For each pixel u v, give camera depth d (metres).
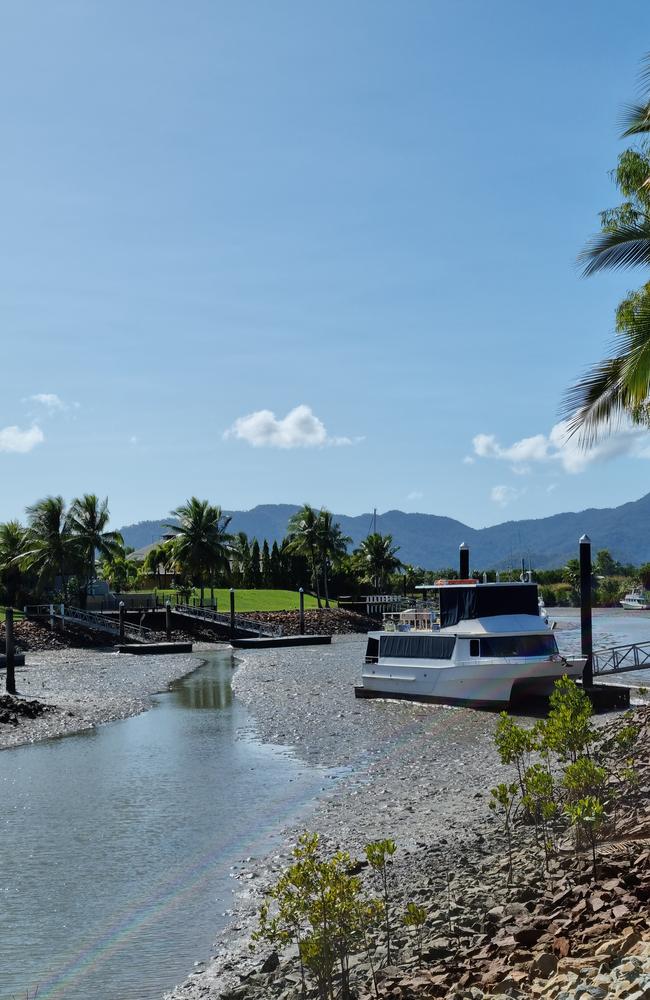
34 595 95.81
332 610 112.88
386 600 111.94
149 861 17.78
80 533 96.44
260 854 17.98
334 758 28.84
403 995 9.30
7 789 24.73
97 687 51.78
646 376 16.08
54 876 16.97
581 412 17.89
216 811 21.78
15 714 37.75
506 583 40.56
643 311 16.67
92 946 13.54
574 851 13.73
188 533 105.31
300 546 125.44
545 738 15.84
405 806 21.12
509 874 13.11
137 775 26.48
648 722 23.77
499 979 8.91
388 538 142.88
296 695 46.16
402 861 15.95
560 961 8.80
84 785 25.12
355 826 19.58
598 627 110.19
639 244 21.92
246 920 14.35
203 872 17.00
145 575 125.25
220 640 89.12
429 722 35.91
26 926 14.42
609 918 9.80
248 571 144.25
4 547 99.25
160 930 14.13
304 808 21.84
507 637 39.28
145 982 12.20
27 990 12.09
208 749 30.97
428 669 40.91
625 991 7.21
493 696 38.62
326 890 9.79
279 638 85.31
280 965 12.12
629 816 15.10
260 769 27.19
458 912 12.07
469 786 22.83
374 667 43.66
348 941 10.66
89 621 85.06
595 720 32.38
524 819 17.45
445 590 41.50
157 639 85.69
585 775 13.82
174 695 47.84
